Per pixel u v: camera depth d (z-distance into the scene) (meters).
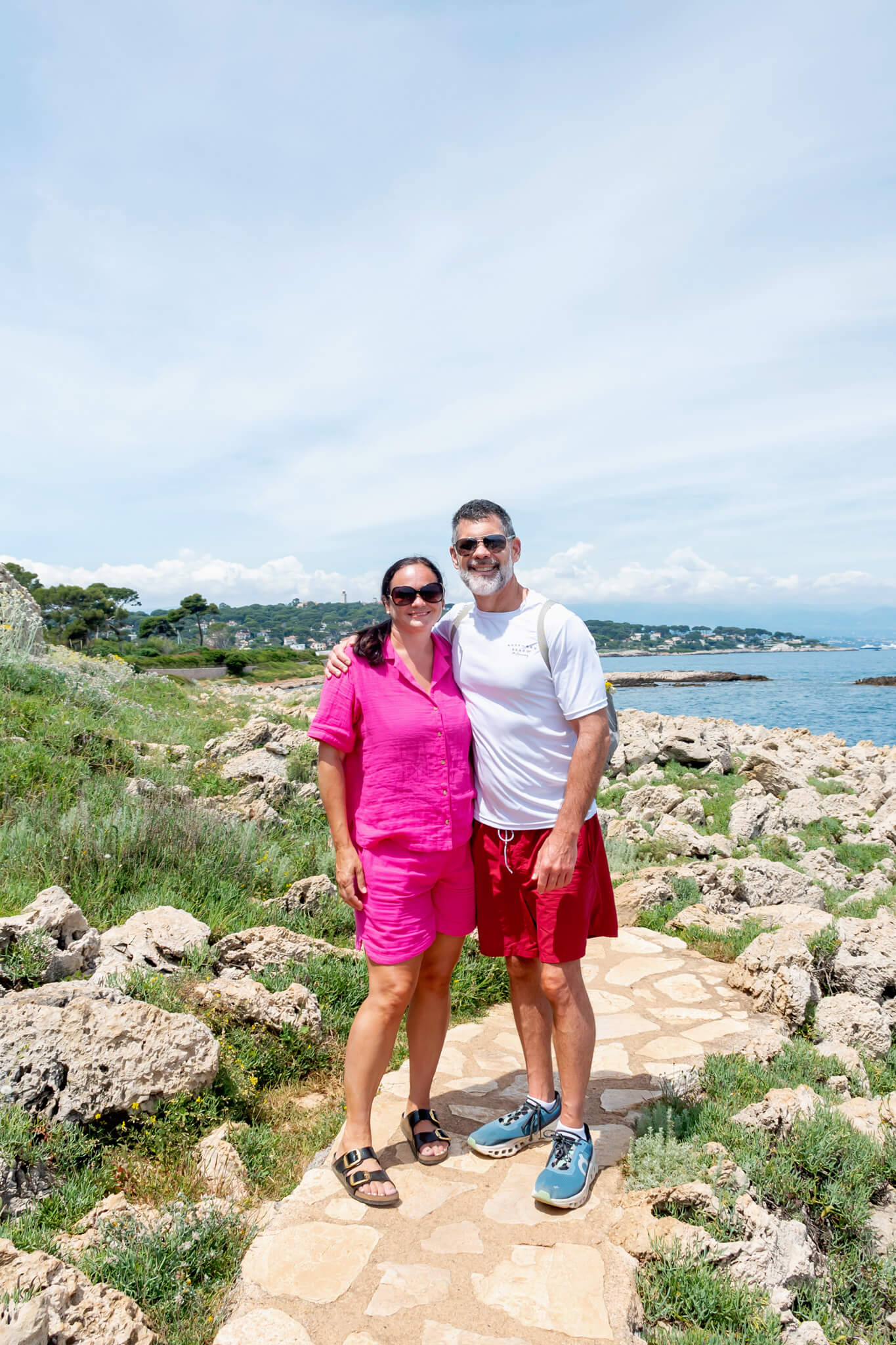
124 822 6.41
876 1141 3.61
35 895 5.18
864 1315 2.99
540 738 3.16
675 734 15.30
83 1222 2.91
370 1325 2.45
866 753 19.12
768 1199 3.27
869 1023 4.80
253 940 5.04
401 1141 3.43
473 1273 2.66
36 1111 3.27
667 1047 4.41
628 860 9.02
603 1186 3.13
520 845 3.21
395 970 3.05
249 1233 2.92
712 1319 2.61
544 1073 3.43
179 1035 3.50
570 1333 2.43
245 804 8.27
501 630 3.20
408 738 3.05
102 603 107.50
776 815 11.42
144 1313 2.52
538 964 3.34
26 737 8.55
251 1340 2.40
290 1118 3.78
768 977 5.11
